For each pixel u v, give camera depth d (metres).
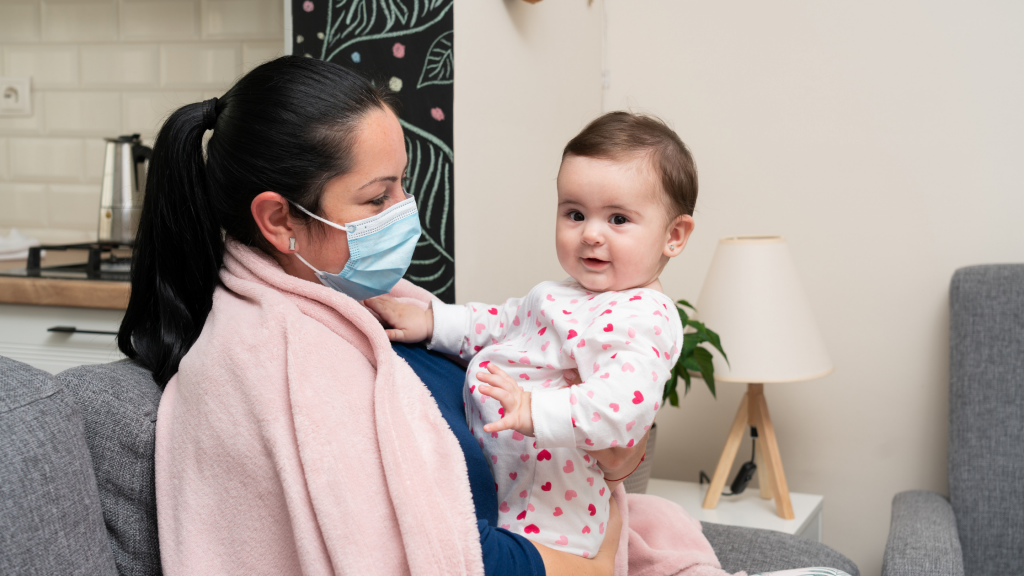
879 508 2.08
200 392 0.77
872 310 2.04
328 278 0.91
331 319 0.84
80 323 1.70
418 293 1.19
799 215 2.09
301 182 0.83
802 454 2.14
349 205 0.86
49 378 0.73
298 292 0.84
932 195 1.98
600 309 0.94
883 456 2.06
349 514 0.70
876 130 2.01
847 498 2.10
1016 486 1.73
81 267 1.86
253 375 0.75
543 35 1.87
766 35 2.09
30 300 1.70
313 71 0.86
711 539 1.43
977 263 1.95
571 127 2.08
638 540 1.17
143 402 0.82
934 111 1.96
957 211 1.96
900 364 2.03
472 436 0.91
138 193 1.88
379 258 0.90
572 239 1.00
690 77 2.18
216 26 2.18
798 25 2.05
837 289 2.07
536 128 1.86
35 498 0.66
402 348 1.02
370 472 0.74
